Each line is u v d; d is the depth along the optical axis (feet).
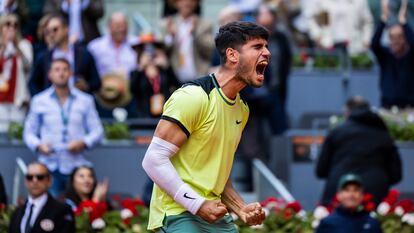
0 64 84.58
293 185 88.38
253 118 86.94
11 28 84.69
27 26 96.32
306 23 111.96
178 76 93.40
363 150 74.59
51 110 75.25
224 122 41.96
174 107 41.37
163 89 87.15
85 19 93.04
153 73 87.04
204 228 42.27
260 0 108.37
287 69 92.48
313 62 110.22
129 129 86.28
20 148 82.02
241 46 41.73
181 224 42.01
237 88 42.06
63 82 75.15
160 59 87.61
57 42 83.25
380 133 75.10
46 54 82.74
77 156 75.31
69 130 75.36
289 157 88.38
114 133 84.58
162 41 88.02
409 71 96.48
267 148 88.89
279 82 91.91
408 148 89.71
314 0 110.93
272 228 70.08
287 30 108.99
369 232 65.72
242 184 86.89
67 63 75.51
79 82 83.82
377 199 74.33
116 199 74.59
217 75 42.16
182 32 93.76
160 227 42.47
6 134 84.33
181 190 41.14
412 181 89.66
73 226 62.54
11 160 81.92
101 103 88.38
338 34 110.73
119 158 84.12
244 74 41.73
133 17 115.75
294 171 88.43
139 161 84.38
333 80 109.70
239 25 41.83
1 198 69.26
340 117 95.55
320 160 75.92
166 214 42.19
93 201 68.33
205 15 122.72
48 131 75.20
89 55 84.33
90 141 75.36
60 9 93.30
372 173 74.43
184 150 41.91
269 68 90.27
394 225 71.82
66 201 68.90
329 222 66.18
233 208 43.47
